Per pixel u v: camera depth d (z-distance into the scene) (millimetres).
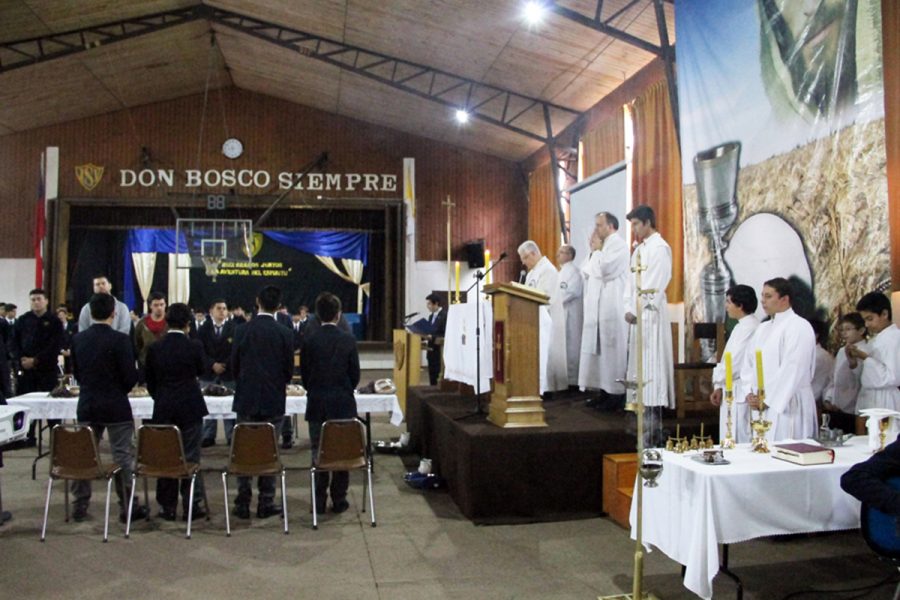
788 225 5488
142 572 3779
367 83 12727
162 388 4668
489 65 10633
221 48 12836
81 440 4301
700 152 6527
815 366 4879
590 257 6137
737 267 6086
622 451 4855
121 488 4723
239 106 14852
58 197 14203
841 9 4973
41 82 12242
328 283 15453
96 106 13984
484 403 6098
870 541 2963
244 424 4410
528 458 4711
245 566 3869
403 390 8242
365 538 4352
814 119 5219
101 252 14844
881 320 4340
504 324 4941
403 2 9211
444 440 5488
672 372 5246
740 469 3137
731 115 6129
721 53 6223
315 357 4859
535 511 4711
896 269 4520
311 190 14930
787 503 3158
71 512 4879
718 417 5320
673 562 3939
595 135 11023
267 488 4785
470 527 4562
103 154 14453
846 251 4945
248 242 13992
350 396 4895
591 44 9141
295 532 4469
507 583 3631
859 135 4828
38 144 14359
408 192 14977
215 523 4656
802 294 5352
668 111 8805
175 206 14555
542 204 13906
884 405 4285
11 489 5508
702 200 6531
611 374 5680
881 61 4660
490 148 14953
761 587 3582
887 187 4602
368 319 15461
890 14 4578
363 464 4629
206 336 7078
